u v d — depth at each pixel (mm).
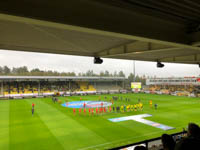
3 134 17484
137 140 15680
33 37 9188
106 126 20297
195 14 6586
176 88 81188
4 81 67750
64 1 4957
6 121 22719
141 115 26406
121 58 15680
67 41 10195
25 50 11367
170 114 27141
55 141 15523
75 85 79562
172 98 51188
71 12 5082
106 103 40875
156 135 17078
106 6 5625
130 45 11688
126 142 15242
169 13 6410
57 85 76250
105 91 77000
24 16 4418
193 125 3859
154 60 19312
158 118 24391
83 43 10703
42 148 14031
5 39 9367
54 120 23250
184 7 5883
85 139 16016
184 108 32844
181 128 19484
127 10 5918
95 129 19078
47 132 18062
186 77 78812
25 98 54312
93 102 43062
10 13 4230
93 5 5406
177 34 7754
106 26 5723
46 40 9773
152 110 30797
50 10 4766
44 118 24469
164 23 7324
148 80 101438
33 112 27250
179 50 13836
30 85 71000
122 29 6082
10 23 6984
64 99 50375
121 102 42438
